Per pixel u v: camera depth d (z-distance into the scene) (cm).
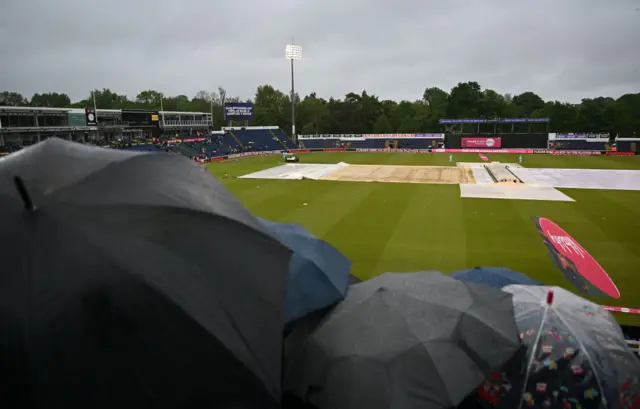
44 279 288
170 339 299
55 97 13500
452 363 476
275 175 5138
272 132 9681
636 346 956
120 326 290
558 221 2716
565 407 515
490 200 3431
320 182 4538
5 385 273
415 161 6888
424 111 13188
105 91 14088
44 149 400
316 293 534
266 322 344
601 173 5081
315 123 12512
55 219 312
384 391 450
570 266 1919
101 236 316
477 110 12244
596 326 586
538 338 558
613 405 513
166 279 316
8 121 5550
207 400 304
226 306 335
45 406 272
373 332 507
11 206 318
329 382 468
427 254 2092
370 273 1870
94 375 281
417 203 3347
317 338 511
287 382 488
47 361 275
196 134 8631
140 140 7225
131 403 287
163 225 350
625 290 1681
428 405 444
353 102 12825
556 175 4919
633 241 2270
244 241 385
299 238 633
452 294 584
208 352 306
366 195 3725
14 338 275
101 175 371
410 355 476
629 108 11144
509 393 530
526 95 14338
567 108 11212
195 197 405
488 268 910
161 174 418
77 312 284
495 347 502
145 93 14500
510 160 6862
